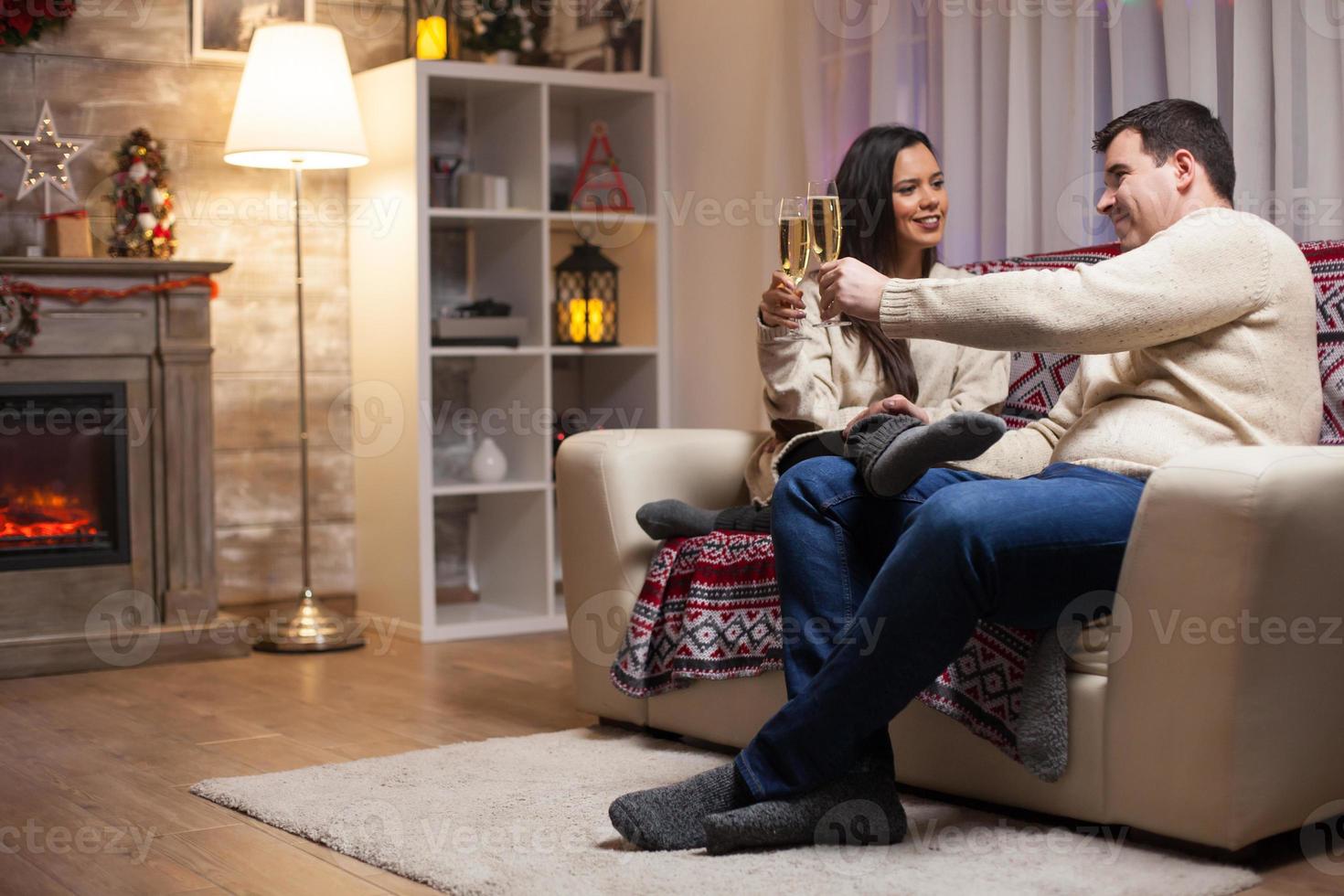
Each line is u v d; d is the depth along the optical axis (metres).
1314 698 1.84
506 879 1.78
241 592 4.06
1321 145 2.46
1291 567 1.75
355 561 4.21
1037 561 1.78
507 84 3.98
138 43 3.87
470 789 2.23
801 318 2.35
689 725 2.49
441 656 3.59
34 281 3.47
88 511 3.63
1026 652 1.94
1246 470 1.72
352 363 4.16
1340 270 2.09
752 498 2.74
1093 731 1.88
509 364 4.13
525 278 4.05
